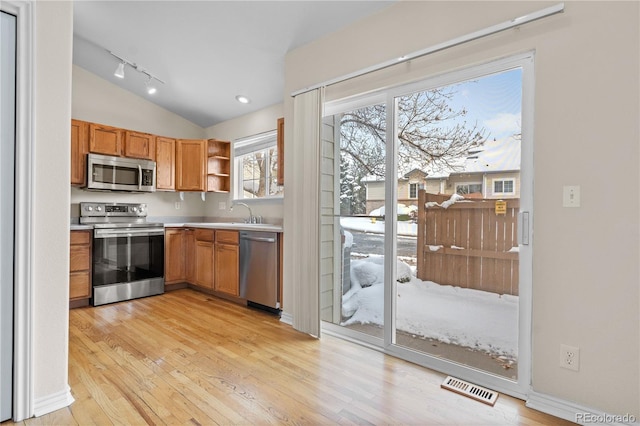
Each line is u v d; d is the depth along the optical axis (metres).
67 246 1.80
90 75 4.12
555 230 1.73
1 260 1.62
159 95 4.43
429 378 2.10
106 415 1.69
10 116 1.63
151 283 4.05
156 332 2.84
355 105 2.71
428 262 2.31
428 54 2.18
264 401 1.83
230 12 2.78
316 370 2.19
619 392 1.57
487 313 2.05
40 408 1.69
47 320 1.73
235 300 3.84
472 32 1.99
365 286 2.66
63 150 1.79
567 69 1.69
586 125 1.64
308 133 2.83
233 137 4.70
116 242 3.75
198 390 1.93
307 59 2.94
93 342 2.61
